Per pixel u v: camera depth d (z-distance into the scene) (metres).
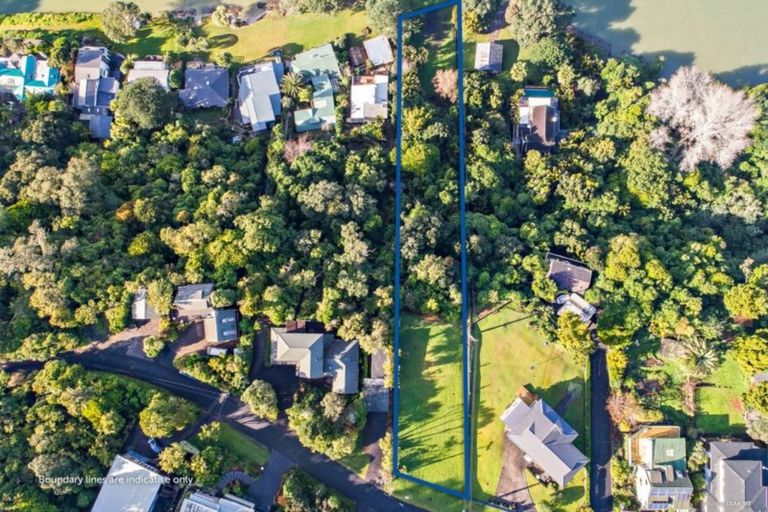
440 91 112.44
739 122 103.50
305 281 90.38
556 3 113.06
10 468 79.62
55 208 95.31
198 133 107.19
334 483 85.56
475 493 85.94
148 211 93.69
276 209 98.06
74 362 88.31
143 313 88.38
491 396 89.62
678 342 90.44
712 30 116.88
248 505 81.81
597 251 95.00
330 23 117.44
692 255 96.19
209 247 90.88
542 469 85.94
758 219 103.94
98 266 88.81
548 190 103.38
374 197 104.00
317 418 83.62
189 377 88.00
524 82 114.19
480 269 96.38
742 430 87.81
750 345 86.81
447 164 107.06
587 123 114.25
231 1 118.31
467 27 114.25
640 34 117.62
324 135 110.25
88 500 80.69
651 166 103.50
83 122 110.75
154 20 117.00
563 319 90.12
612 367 89.19
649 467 84.69
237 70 115.56
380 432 87.50
